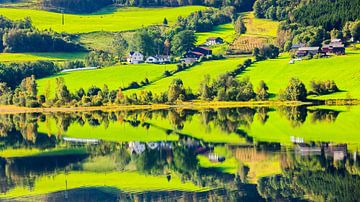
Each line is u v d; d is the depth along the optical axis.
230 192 111.44
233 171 126.12
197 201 107.25
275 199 106.44
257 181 117.50
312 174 119.94
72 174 130.00
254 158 136.38
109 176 126.62
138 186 118.12
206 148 151.50
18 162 143.75
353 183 113.38
